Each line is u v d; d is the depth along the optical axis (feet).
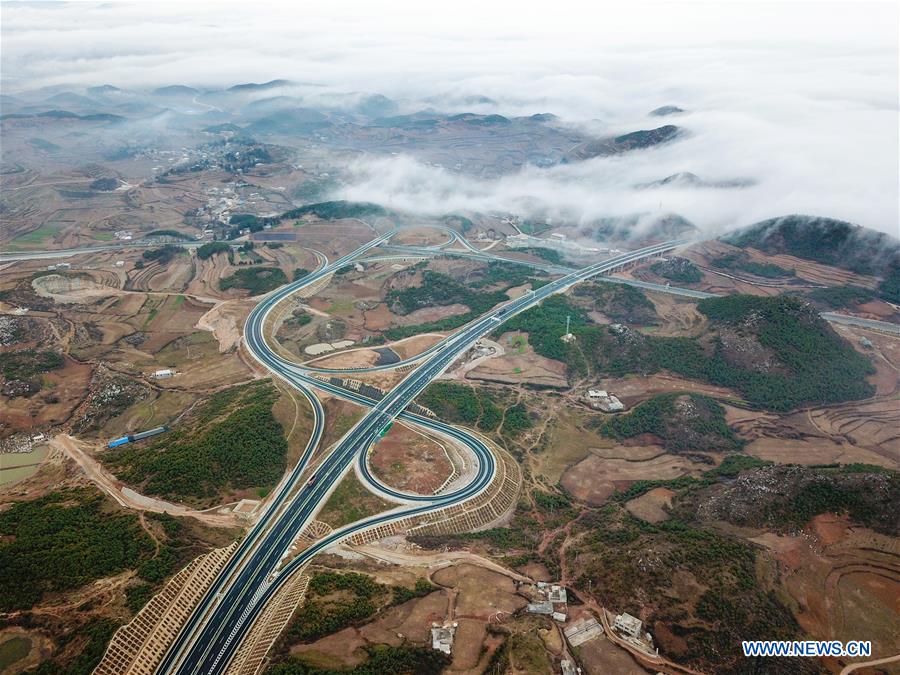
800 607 510.17
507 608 530.68
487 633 500.74
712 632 489.26
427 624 508.12
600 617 521.65
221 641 496.23
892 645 481.46
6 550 525.75
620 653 485.97
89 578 516.73
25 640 461.37
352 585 547.08
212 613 526.98
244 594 550.77
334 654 471.62
